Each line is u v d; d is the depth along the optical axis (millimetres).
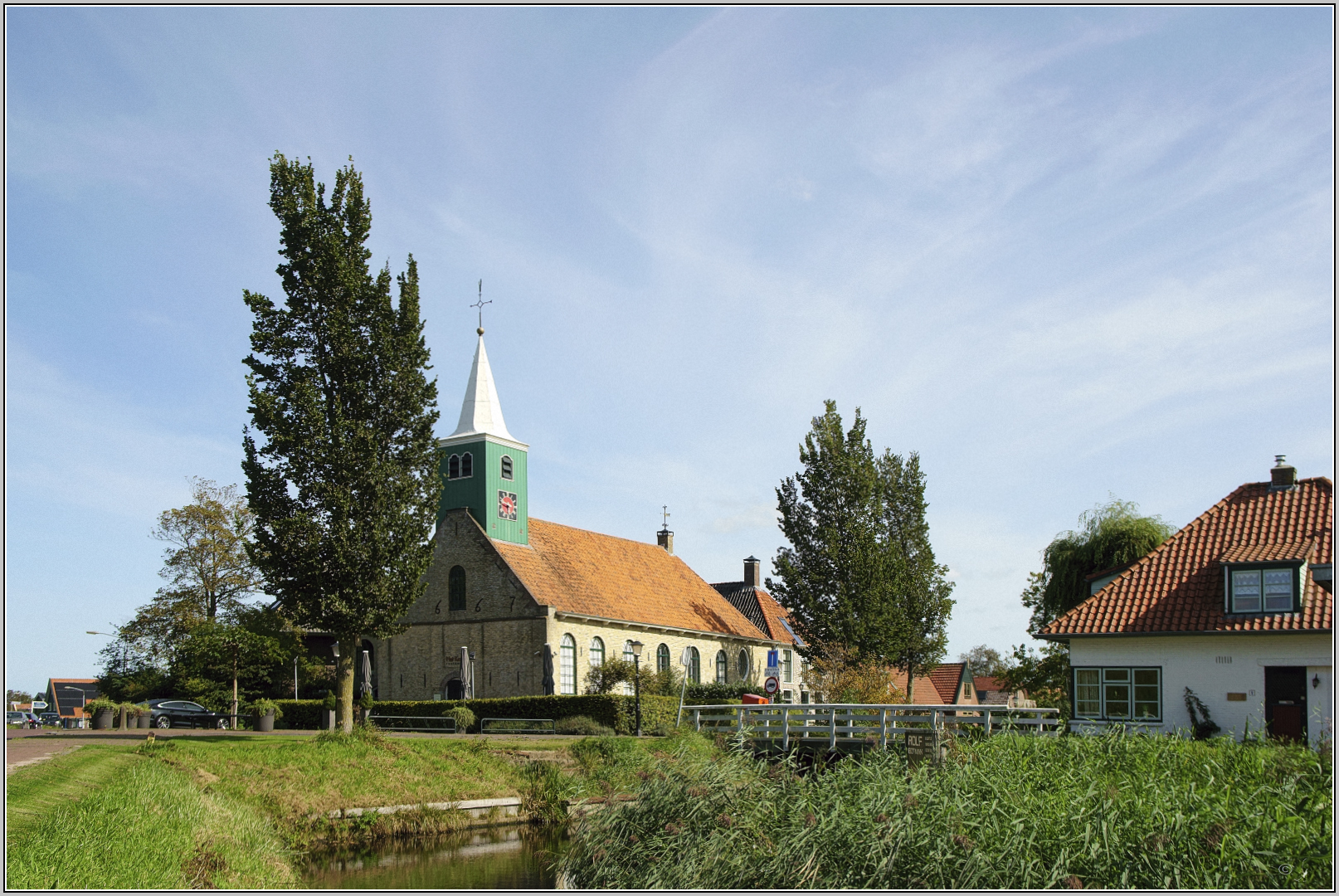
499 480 42781
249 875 14086
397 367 26266
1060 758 17156
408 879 16828
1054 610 38250
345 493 25094
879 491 45562
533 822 22578
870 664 40219
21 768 16344
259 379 25844
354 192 26625
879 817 13164
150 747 21500
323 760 22312
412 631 42562
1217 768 15172
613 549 49219
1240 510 29422
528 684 39406
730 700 40281
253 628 43219
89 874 11102
